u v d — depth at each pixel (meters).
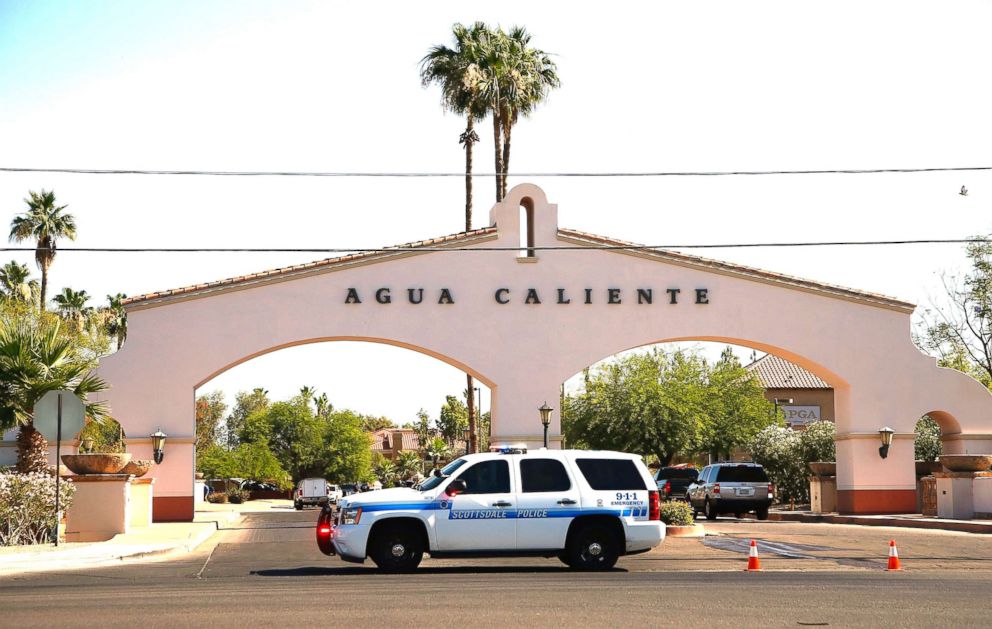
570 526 17.62
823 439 47.91
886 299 36.22
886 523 32.75
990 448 36.22
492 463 17.72
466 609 12.01
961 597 13.43
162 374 33.03
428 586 14.83
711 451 61.94
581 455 17.97
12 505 22.52
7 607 12.38
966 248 47.94
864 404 35.94
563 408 57.75
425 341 34.09
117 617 11.41
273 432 101.81
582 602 12.70
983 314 48.19
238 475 81.69
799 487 48.84
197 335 33.28
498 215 34.84
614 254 35.12
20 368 24.86
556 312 34.69
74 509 25.67
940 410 36.22
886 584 15.27
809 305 35.91
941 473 32.50
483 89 48.94
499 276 34.69
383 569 17.25
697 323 35.22
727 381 62.19
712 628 10.60
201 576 17.06
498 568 18.42
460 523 17.33
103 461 25.77
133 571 18.12
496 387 34.19
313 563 19.77
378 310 34.00
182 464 32.84
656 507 17.95
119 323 68.56
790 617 11.45
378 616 11.41
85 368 26.02
